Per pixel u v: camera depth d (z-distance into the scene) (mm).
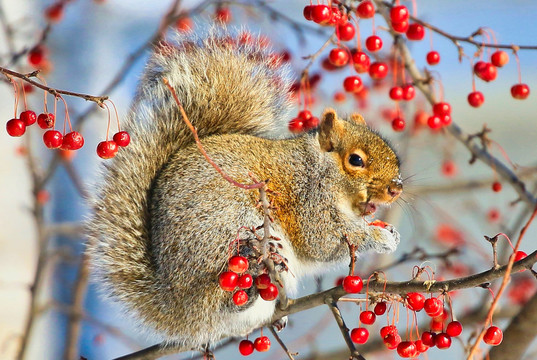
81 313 3900
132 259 3750
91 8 4770
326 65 3867
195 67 3816
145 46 3873
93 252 3756
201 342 3744
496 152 5352
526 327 3713
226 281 3637
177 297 3738
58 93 3604
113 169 3779
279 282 3670
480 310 3852
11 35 3900
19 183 4043
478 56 3785
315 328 4012
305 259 3805
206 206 3740
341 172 3801
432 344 3645
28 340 3865
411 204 3922
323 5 3736
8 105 4039
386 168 3801
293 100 3852
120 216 3760
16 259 4031
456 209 4121
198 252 3732
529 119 5457
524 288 3928
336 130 3809
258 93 3828
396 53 3863
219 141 3787
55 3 3994
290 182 3787
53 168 3895
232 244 3727
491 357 3729
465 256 4004
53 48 4094
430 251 4051
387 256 4023
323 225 3795
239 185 3594
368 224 3812
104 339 4020
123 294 3748
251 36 3850
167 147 3787
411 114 4059
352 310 4555
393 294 3658
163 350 3750
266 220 3611
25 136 3895
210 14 3893
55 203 4305
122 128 3795
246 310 3727
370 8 3764
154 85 3809
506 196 4645
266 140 3807
